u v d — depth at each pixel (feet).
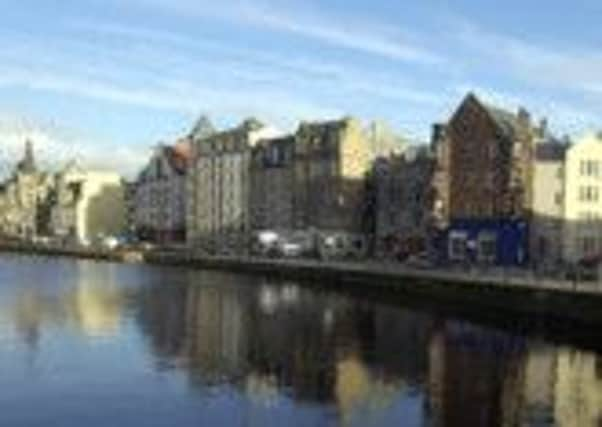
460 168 498.28
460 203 497.05
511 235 467.52
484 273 367.86
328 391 186.70
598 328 257.34
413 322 306.35
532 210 466.29
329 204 619.26
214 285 472.44
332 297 403.13
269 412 168.45
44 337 256.93
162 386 189.37
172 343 250.78
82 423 160.04
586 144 462.60
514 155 469.57
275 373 205.67
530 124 494.18
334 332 278.46
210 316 321.52
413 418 164.86
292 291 435.53
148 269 632.79
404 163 566.77
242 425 159.53
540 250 463.83
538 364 219.00
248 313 332.60
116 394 181.57
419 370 210.59
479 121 489.26
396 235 565.94
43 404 172.65
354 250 598.75
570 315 271.90
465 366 216.54
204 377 199.72
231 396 181.16
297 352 237.04
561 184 461.78
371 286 416.87
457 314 333.42
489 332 279.90
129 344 246.88
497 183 477.77
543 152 470.39
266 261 549.54
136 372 204.44
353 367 214.48
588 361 224.12
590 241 463.83
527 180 467.11
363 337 266.98
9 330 270.26
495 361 223.51
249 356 229.25
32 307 341.00
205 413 167.22
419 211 547.49
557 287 285.84
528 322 293.84
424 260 498.28
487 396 183.32
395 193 569.64
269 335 270.46
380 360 224.53
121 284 473.67
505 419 164.86
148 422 160.76
